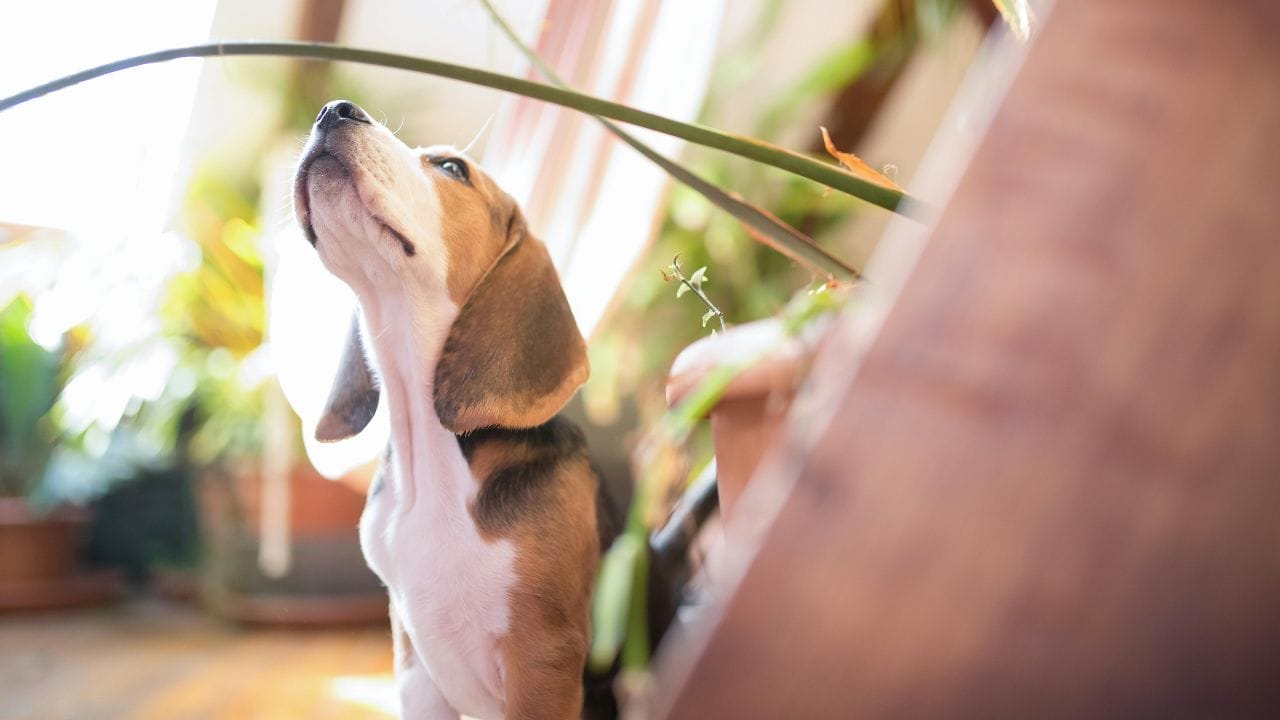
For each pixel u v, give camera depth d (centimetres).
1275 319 32
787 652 32
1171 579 32
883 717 32
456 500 71
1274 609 31
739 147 55
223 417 165
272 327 113
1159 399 32
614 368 141
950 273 33
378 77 160
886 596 32
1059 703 32
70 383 163
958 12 123
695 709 32
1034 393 32
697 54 104
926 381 33
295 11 152
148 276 166
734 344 66
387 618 155
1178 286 32
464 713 76
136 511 192
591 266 108
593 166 107
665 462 74
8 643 139
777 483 34
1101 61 34
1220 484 32
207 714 104
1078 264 32
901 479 32
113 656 130
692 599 69
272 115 165
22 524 163
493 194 78
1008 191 33
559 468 72
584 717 74
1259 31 33
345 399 79
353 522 154
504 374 72
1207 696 32
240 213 169
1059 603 32
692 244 137
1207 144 32
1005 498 32
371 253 73
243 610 150
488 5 62
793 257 60
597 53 106
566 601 70
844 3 142
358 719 102
